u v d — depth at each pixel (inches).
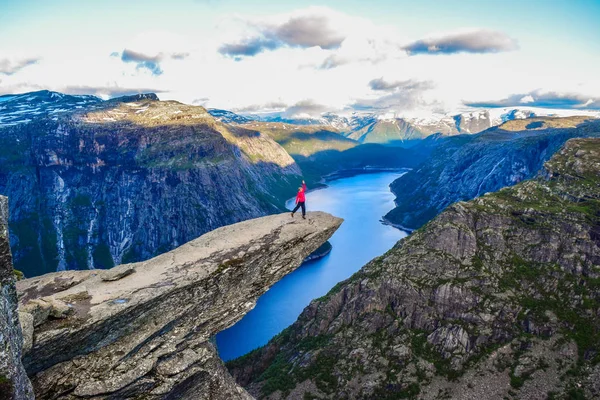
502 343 3725.4
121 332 1083.3
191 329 1235.2
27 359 912.3
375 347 3951.8
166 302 1151.0
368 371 3730.3
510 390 3348.9
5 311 768.9
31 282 1168.2
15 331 804.0
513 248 4490.7
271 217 1648.6
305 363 3998.5
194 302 1222.3
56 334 938.1
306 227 1535.4
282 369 4074.8
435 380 3558.1
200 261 1299.2
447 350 3774.6
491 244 4537.4
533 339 3678.6
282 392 3745.1
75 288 1119.6
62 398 990.4
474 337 3811.5
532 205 4923.7
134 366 1093.8
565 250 4261.8
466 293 4094.5
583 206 4685.0
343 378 3718.0
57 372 994.1
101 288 1138.0
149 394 1137.4
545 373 3400.6
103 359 1051.9
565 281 4033.0
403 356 3782.0
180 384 1197.7
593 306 3750.0
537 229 4530.0
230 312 1334.9
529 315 3843.5
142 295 1105.4
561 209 4677.7
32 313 928.9
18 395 745.6
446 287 4163.4
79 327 974.4
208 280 1234.6
